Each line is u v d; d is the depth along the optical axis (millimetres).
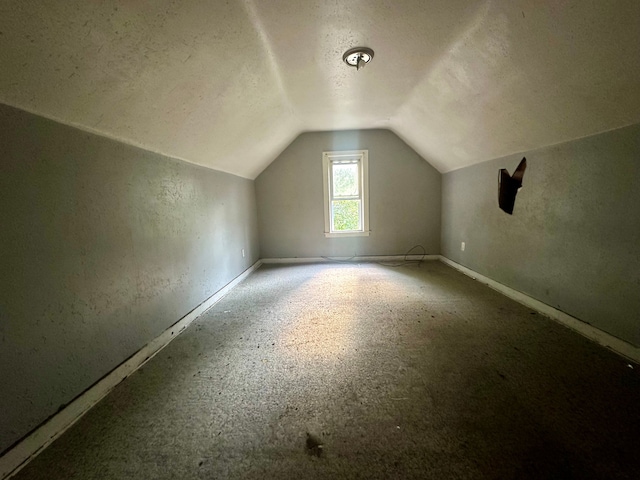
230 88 2062
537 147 2340
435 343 1950
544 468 1033
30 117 1200
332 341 2037
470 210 3510
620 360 1669
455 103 2492
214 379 1639
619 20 1173
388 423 1273
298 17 1578
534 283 2467
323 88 2617
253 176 4320
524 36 1491
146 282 1938
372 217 4551
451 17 1581
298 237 4652
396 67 2199
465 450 1121
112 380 1594
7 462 1079
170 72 1564
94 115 1460
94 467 1097
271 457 1123
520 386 1480
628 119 1587
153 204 2035
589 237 1909
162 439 1221
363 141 4391
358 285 3326
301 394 1486
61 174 1345
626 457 1064
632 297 1652
